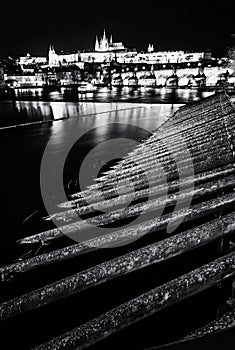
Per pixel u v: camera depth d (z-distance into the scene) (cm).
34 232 801
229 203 568
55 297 408
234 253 397
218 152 888
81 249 544
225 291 377
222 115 1298
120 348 339
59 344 314
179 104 4641
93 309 414
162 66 13138
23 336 392
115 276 427
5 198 1097
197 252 487
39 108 5309
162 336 345
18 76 13150
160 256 445
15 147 2142
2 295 473
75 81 12012
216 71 10281
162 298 352
